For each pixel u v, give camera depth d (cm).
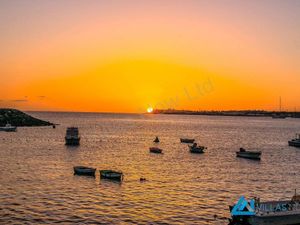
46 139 18500
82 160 11288
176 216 5562
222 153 14300
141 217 5478
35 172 8831
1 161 10625
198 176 8919
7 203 5959
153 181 8112
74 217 5378
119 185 7600
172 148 16062
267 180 8650
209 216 5597
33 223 5059
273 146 17738
